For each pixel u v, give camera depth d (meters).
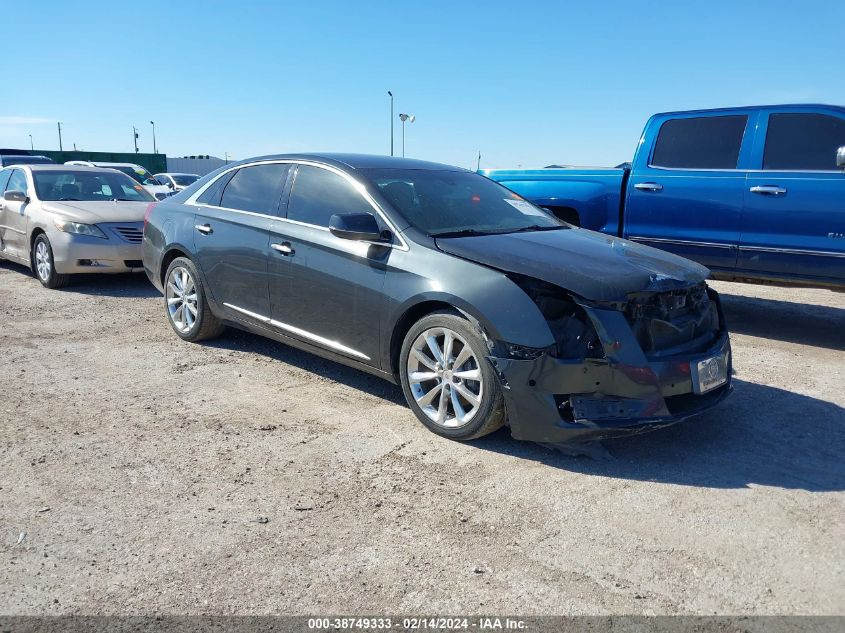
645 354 3.75
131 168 21.09
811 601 2.61
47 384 4.94
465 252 3.99
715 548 2.96
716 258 6.65
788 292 9.16
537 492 3.42
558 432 3.61
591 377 3.61
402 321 4.20
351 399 4.71
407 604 2.56
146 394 4.76
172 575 2.71
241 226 5.29
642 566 2.82
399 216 4.37
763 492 3.47
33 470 3.57
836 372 5.57
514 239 4.32
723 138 6.57
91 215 8.58
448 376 3.98
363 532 3.04
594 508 3.28
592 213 7.32
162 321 6.95
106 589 2.62
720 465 3.78
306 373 5.28
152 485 3.44
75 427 4.15
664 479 3.60
